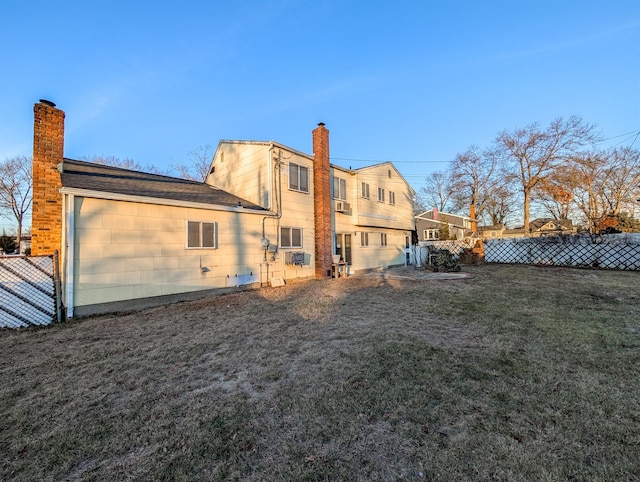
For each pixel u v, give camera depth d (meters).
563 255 13.91
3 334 4.93
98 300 6.20
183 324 5.36
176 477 1.81
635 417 2.30
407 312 5.80
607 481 1.69
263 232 9.74
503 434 2.14
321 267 11.44
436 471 1.80
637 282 8.70
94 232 6.18
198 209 7.98
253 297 7.81
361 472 1.81
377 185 15.20
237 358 3.74
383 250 15.95
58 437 2.22
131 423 2.39
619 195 24.30
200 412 2.54
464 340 4.17
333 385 2.95
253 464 1.91
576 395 2.65
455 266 12.87
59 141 6.66
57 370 3.46
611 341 3.98
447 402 2.59
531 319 5.12
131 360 3.74
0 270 5.23
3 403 2.73
